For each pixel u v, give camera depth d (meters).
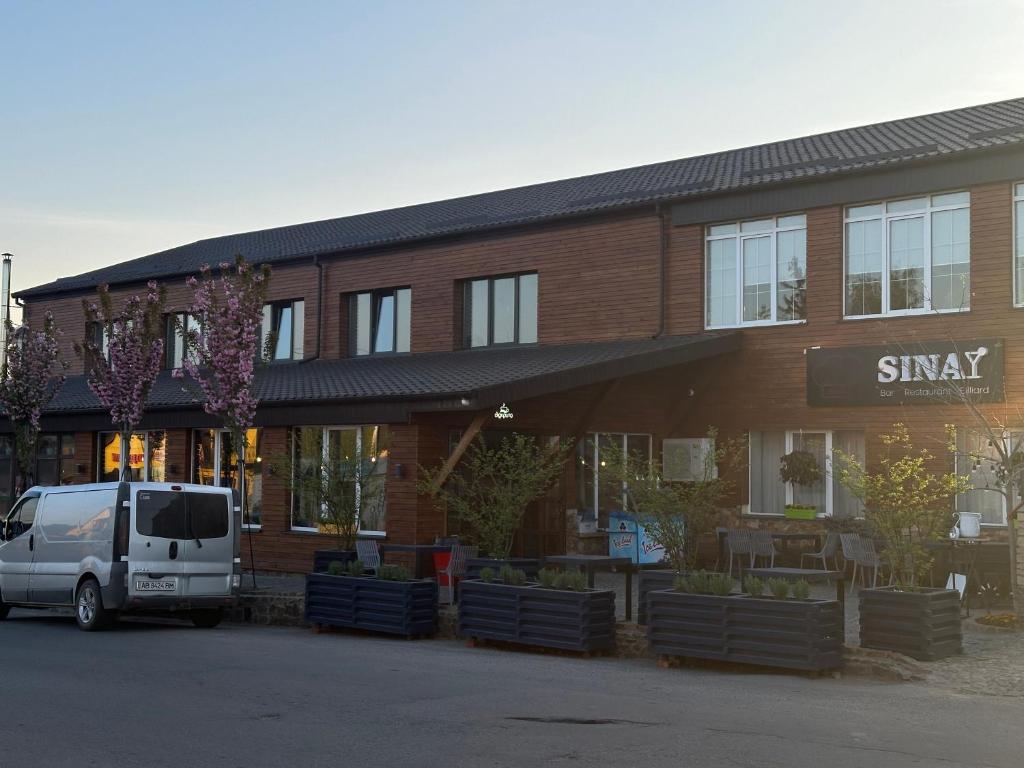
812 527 19.62
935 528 13.34
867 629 11.35
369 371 22.56
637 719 8.50
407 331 25.45
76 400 26.47
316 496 18.48
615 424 21.23
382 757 7.27
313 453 19.45
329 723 8.37
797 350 19.92
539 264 23.12
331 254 26.42
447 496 17.28
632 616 14.43
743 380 20.58
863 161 19.31
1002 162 17.66
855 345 19.20
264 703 9.22
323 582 15.27
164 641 13.98
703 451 20.50
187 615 17.25
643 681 10.60
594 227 22.39
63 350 32.47
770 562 18.56
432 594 14.53
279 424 20.52
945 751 7.42
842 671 10.98
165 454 23.86
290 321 27.67
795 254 20.12
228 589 15.83
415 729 8.13
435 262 24.69
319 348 26.53
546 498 20.31
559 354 20.91
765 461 20.70
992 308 17.78
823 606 10.77
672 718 8.55
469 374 19.34
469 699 9.42
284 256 27.11
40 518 16.45
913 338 18.59
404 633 14.15
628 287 21.84
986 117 21.12
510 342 23.75
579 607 12.32
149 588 15.15
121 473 23.48
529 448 17.20
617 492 21.36
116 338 22.17
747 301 20.66
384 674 10.94
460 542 18.52
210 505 15.84
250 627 16.25
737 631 11.07
